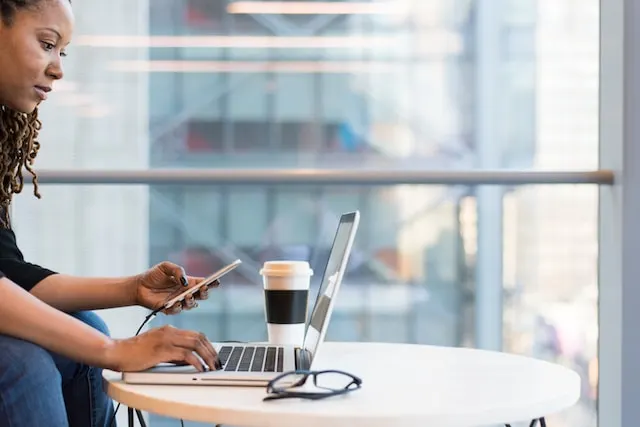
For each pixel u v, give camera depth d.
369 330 4.77
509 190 3.89
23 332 0.97
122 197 3.78
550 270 3.84
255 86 5.04
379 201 4.58
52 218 3.27
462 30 5.00
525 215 3.82
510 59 4.87
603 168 1.92
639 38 1.81
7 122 1.33
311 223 4.55
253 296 4.54
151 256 4.23
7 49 1.17
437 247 4.53
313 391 0.87
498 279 4.20
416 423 0.77
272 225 4.48
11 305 0.98
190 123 4.93
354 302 4.75
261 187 1.91
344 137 5.12
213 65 4.96
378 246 4.63
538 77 4.76
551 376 0.98
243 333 4.55
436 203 4.50
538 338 3.81
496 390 0.89
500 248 4.18
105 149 4.57
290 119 5.09
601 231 1.91
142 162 4.78
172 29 4.88
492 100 4.94
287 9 5.05
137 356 0.96
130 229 3.89
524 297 3.88
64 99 4.51
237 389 0.91
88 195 3.57
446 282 4.55
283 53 5.06
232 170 1.89
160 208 4.25
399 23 5.05
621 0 1.82
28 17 1.17
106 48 4.62
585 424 2.02
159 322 3.77
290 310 1.24
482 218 4.29
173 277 1.25
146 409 0.86
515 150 4.93
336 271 1.04
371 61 5.09
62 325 0.98
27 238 2.50
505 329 4.01
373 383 0.94
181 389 0.90
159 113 4.84
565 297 3.53
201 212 4.35
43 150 4.46
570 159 4.69
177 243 4.29
